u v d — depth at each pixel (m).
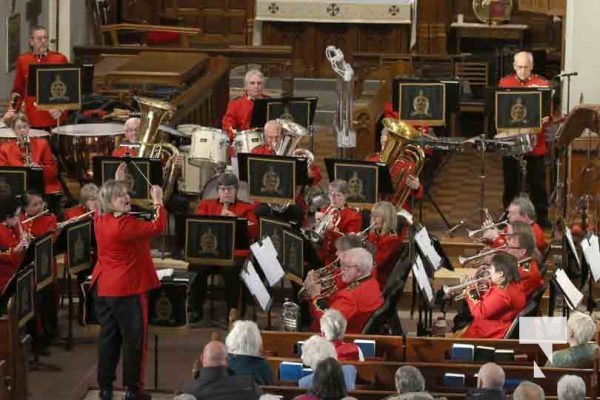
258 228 35.94
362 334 29.64
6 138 38.59
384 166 35.31
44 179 37.09
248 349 26.53
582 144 42.38
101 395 30.83
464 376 27.23
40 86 39.91
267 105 39.12
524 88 38.44
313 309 31.77
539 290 30.39
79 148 39.72
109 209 30.16
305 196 39.19
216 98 48.81
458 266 38.97
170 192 36.84
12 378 28.19
